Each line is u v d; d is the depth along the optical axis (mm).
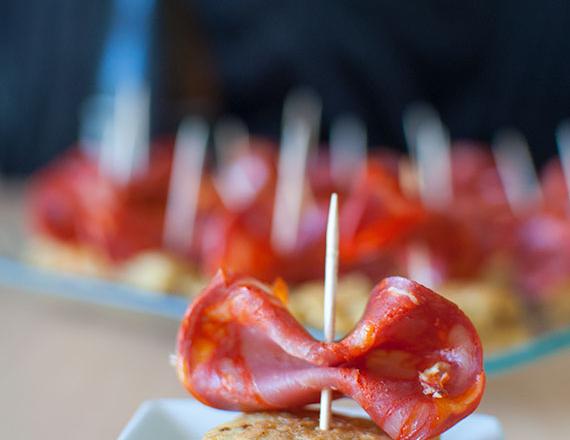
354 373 258
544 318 458
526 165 725
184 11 716
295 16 863
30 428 366
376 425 271
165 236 540
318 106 855
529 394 400
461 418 256
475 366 257
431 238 479
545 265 504
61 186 566
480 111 889
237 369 273
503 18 880
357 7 857
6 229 631
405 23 867
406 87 873
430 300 257
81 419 374
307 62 861
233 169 529
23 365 421
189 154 547
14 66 916
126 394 396
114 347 444
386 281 263
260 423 269
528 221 518
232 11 873
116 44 691
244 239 489
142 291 472
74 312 489
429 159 553
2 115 923
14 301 507
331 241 265
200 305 272
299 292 467
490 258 512
